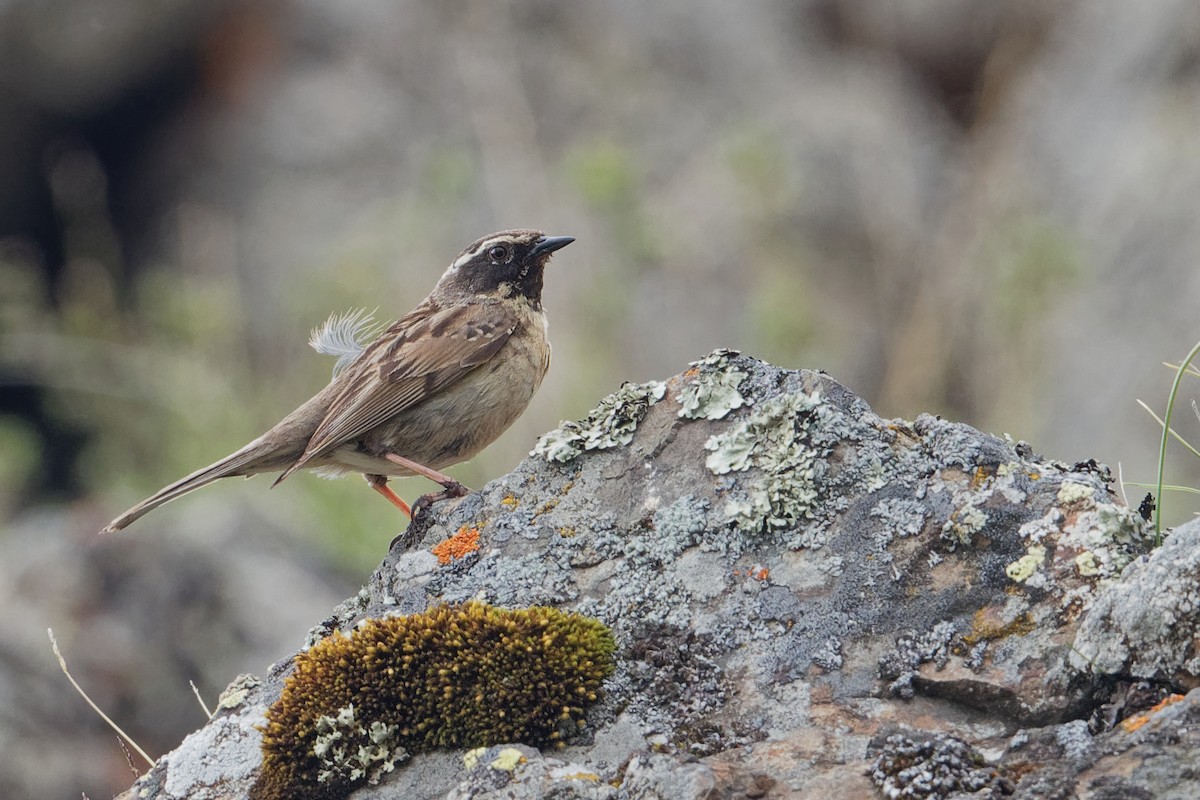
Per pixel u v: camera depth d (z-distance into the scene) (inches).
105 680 461.7
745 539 206.7
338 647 197.5
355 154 791.7
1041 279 641.6
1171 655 168.9
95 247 769.6
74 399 664.4
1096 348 639.1
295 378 684.1
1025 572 190.7
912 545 198.7
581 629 195.0
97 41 764.0
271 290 748.6
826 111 805.9
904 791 164.9
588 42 828.0
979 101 828.0
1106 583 185.6
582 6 836.0
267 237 767.7
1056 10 831.7
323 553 533.0
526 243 339.9
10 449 648.4
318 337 358.9
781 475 209.6
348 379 327.3
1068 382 633.0
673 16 838.5
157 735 461.7
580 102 806.5
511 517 222.8
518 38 824.9
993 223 738.2
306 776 195.5
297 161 788.6
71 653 462.9
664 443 223.0
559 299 670.5
